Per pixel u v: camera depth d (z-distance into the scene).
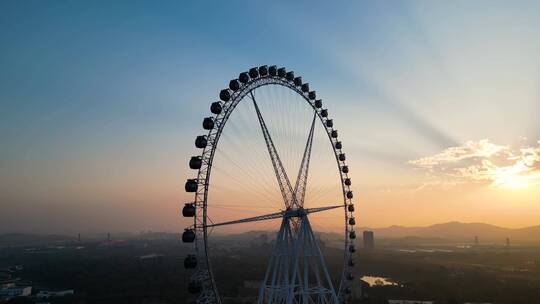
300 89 93.06
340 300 96.12
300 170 82.06
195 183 69.94
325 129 98.81
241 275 197.50
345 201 100.25
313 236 78.38
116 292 187.00
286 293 73.62
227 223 70.94
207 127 72.94
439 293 169.62
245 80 78.06
